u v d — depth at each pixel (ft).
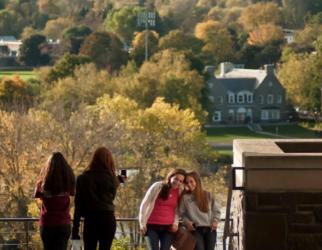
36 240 165.58
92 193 56.90
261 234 55.62
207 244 58.54
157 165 295.89
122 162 257.96
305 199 55.47
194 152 339.98
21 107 342.23
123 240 109.29
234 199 62.64
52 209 55.98
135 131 323.78
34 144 234.17
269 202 55.52
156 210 57.88
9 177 222.89
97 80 490.49
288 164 55.36
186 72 530.68
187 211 58.23
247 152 56.34
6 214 217.56
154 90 502.38
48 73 583.58
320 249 55.57
